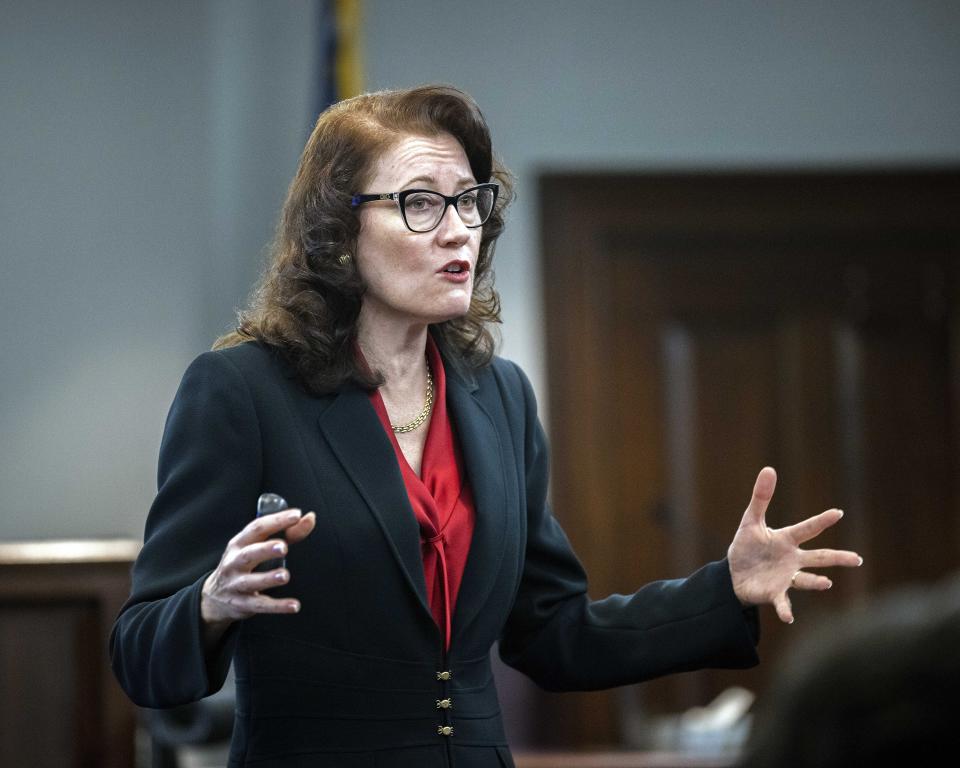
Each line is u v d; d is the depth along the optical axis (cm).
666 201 2273
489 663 691
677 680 2198
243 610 564
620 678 726
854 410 2314
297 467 653
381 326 697
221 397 657
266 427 657
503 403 743
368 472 659
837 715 217
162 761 1473
